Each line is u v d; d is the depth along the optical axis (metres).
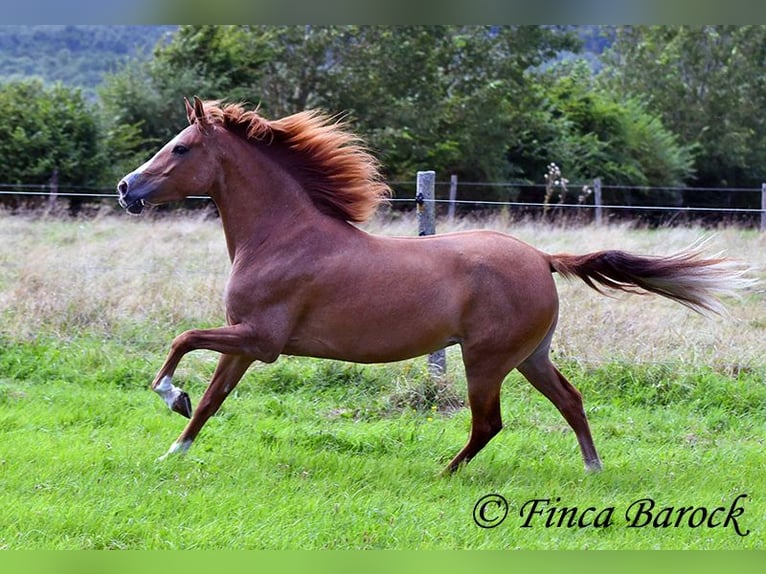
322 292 7.28
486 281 7.41
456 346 10.67
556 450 8.32
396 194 31.91
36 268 12.31
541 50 35.47
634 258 7.73
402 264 7.32
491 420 7.61
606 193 34.72
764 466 7.85
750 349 10.53
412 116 32.72
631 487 7.20
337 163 7.56
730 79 40.47
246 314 7.35
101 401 9.39
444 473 7.46
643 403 9.90
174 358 7.20
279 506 6.46
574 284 11.99
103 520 6.03
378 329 7.30
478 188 33.38
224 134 7.49
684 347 10.52
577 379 10.12
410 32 33.09
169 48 32.22
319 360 10.38
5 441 7.84
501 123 33.38
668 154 36.28
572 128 35.75
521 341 7.50
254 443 8.09
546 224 17.48
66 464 7.18
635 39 45.22
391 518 6.26
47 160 27.41
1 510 6.13
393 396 9.71
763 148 40.66
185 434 7.62
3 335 10.82
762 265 13.21
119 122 30.12
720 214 29.84
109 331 11.12
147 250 14.09
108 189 28.28
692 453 8.24
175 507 6.36
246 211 7.48
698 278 7.69
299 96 32.97
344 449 8.13
